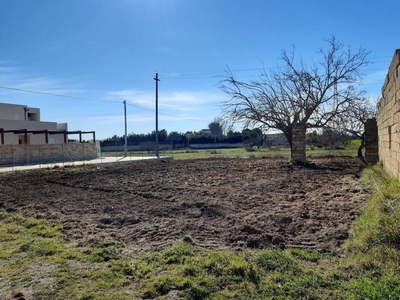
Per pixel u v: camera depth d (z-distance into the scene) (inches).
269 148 1432.1
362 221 184.5
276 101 810.2
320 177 429.4
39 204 306.5
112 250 171.3
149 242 186.2
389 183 261.6
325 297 113.6
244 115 834.2
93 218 248.5
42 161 976.9
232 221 220.2
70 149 1091.3
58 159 1043.9
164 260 152.6
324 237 177.9
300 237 182.1
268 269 138.6
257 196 303.3
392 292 109.8
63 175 555.2
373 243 151.5
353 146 1075.3
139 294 123.0
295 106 794.8
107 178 503.8
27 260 161.3
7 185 445.1
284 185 367.2
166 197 320.2
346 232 181.0
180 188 373.4
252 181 411.2
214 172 541.0
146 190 370.9
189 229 206.8
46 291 126.8
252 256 152.2
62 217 252.1
